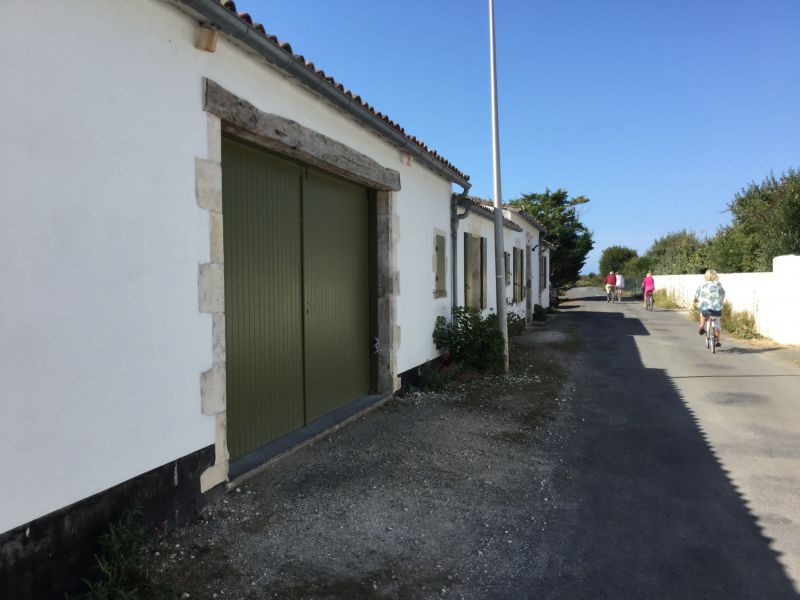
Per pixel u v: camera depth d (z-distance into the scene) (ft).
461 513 12.55
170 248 10.59
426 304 26.30
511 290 49.01
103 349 9.07
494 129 29.43
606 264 193.16
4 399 7.47
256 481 13.39
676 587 9.78
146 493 10.00
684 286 80.74
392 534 11.39
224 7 10.83
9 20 7.54
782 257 40.70
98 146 8.98
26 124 7.79
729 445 18.03
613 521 12.42
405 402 22.11
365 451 16.12
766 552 11.03
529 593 9.54
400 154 22.99
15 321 7.63
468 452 16.67
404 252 23.62
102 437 9.04
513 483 14.52
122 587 8.48
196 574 9.47
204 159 11.55
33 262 7.89
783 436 19.02
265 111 13.84
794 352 36.58
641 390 26.35
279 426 16.24
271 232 15.76
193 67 11.23
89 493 8.77
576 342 43.27
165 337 10.45
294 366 17.02
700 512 12.94
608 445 18.02
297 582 9.51
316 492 13.08
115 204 9.32
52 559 8.12
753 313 46.39
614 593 9.57
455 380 26.66
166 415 10.48
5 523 7.43
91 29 8.84
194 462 11.28
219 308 11.99
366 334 22.26
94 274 8.90
